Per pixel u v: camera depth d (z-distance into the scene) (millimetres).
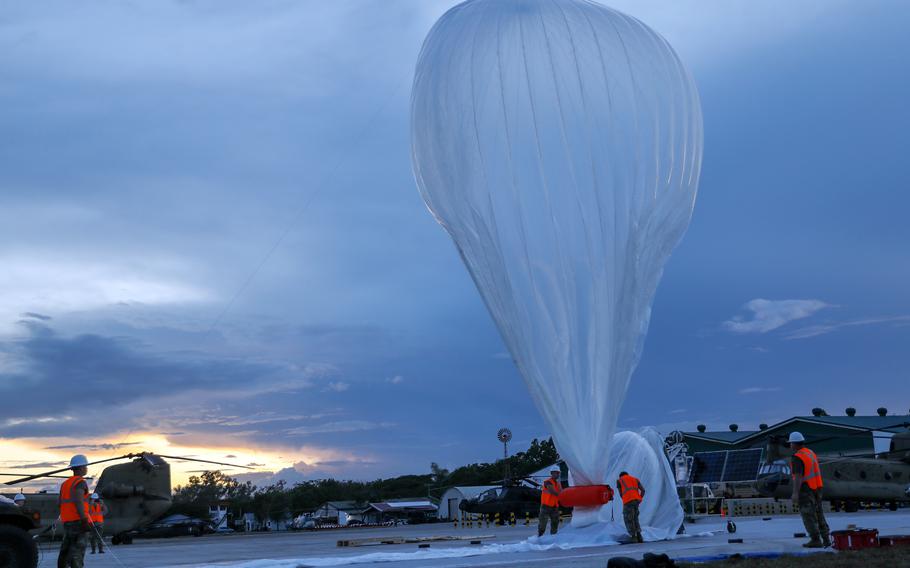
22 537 13875
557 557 16750
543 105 19938
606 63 20109
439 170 21000
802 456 17047
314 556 21828
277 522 110812
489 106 20188
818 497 17016
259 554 24000
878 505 47062
